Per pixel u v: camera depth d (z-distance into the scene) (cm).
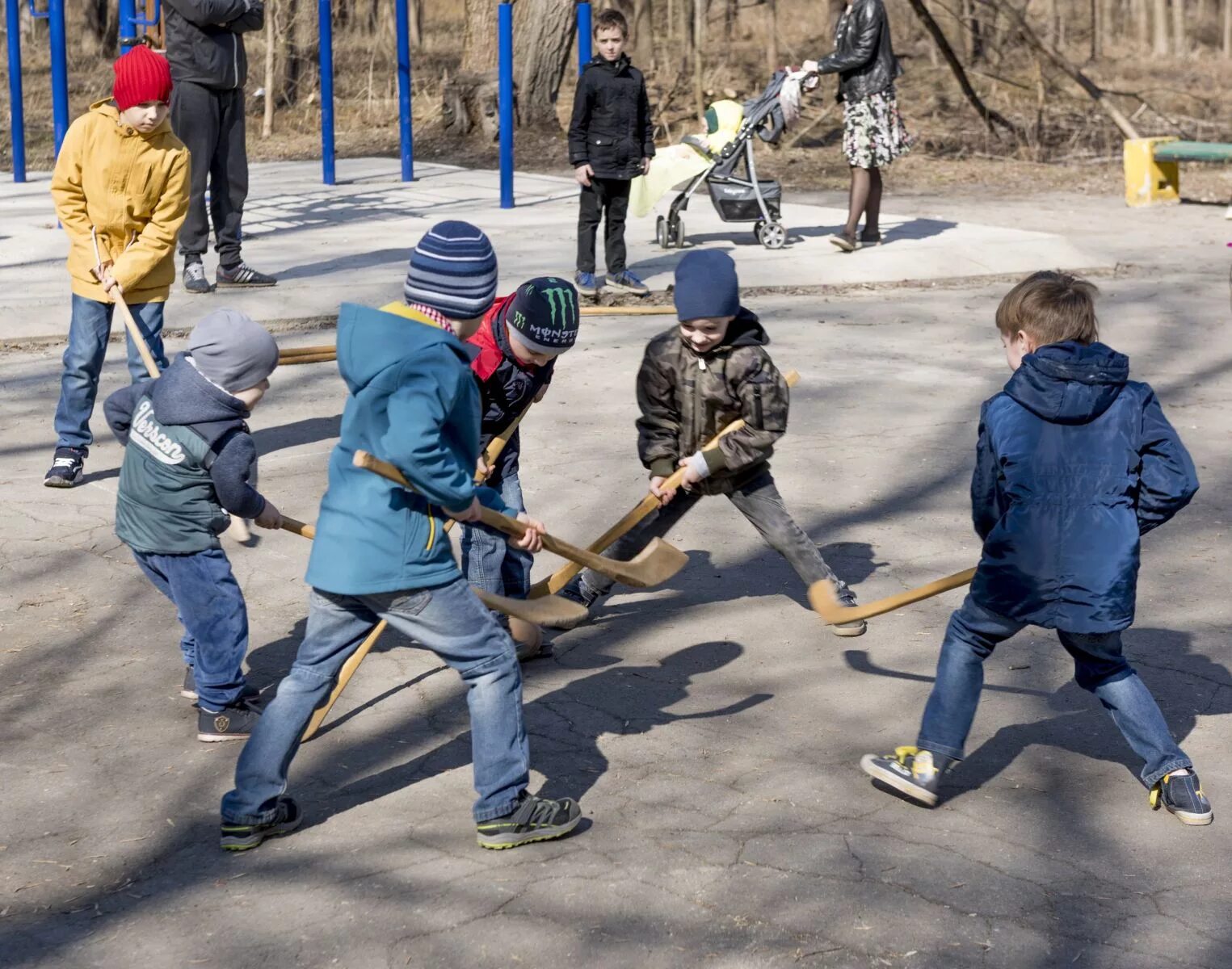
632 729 414
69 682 443
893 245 1193
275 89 2480
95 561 543
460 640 340
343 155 2073
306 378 831
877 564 548
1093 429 351
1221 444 703
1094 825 360
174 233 609
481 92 2067
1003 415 358
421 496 333
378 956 304
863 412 759
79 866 341
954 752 365
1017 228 1380
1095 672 367
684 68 2320
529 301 416
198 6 918
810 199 1580
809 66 1146
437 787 381
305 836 356
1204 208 1552
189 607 398
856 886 330
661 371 445
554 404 777
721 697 437
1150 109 2216
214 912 321
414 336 328
